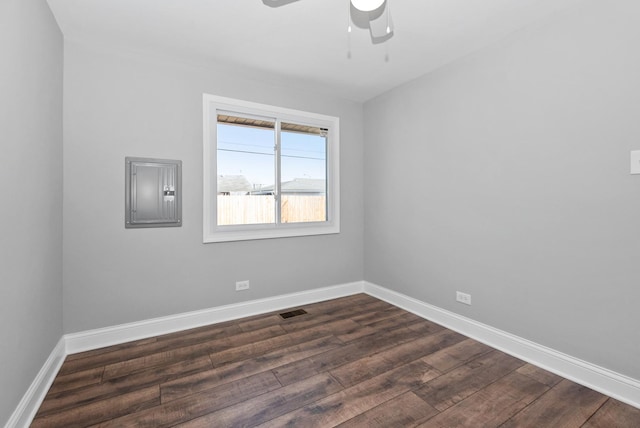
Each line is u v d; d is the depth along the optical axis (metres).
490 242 2.33
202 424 1.51
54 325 1.98
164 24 2.06
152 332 2.51
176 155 2.60
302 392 1.76
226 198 2.92
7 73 1.33
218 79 2.79
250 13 1.96
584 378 1.82
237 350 2.27
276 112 3.08
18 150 1.44
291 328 2.66
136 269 2.46
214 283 2.79
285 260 3.18
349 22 2.06
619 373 1.69
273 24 2.08
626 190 1.65
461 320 2.55
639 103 1.60
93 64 2.30
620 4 1.65
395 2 1.84
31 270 1.60
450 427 1.49
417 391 1.77
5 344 1.31
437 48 2.39
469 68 2.46
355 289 3.64
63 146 2.19
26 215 1.54
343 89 3.23
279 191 3.18
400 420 1.54
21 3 1.47
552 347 1.98
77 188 2.24
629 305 1.65
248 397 1.72
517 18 1.99
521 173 2.12
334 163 3.48
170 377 1.91
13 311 1.38
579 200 1.83
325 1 1.85
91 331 2.29
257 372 1.97
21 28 1.47
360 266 3.67
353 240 3.63
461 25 2.08
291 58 2.55
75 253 2.24
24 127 1.51
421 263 2.94
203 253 2.73
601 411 1.59
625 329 1.67
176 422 1.52
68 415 1.57
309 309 3.14
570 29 1.86
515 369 2.00
